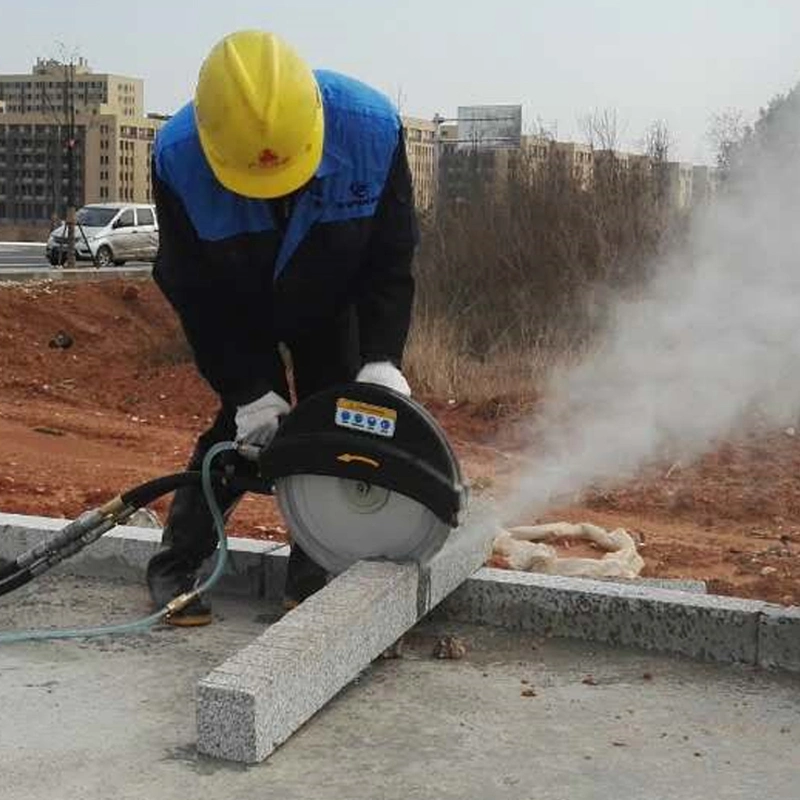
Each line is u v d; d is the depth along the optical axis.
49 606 4.50
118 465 9.00
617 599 4.11
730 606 3.98
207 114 3.65
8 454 9.05
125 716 3.48
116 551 4.79
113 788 3.04
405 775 3.13
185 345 15.23
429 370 12.11
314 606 3.62
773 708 3.60
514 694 3.68
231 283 3.97
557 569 5.61
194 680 3.76
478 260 14.02
